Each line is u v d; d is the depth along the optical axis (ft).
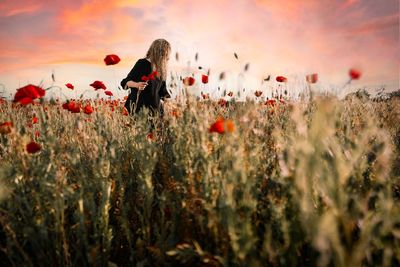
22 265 2.37
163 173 3.42
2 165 3.10
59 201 2.39
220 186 2.27
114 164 3.30
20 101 2.93
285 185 2.17
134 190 3.44
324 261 1.44
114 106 5.95
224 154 2.48
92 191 2.91
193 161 2.72
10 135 2.85
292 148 2.33
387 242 1.89
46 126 2.80
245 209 2.08
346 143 2.31
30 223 2.48
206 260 2.06
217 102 4.11
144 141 3.27
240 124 2.77
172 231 2.60
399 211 1.73
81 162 3.49
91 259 2.36
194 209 2.54
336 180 1.65
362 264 1.91
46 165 2.51
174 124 3.20
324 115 1.58
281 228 1.98
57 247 2.39
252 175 2.42
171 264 2.54
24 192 2.57
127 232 2.61
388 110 4.93
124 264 2.76
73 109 3.80
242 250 1.82
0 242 2.81
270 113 4.61
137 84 5.27
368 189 2.39
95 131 3.54
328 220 1.35
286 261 2.03
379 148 2.01
